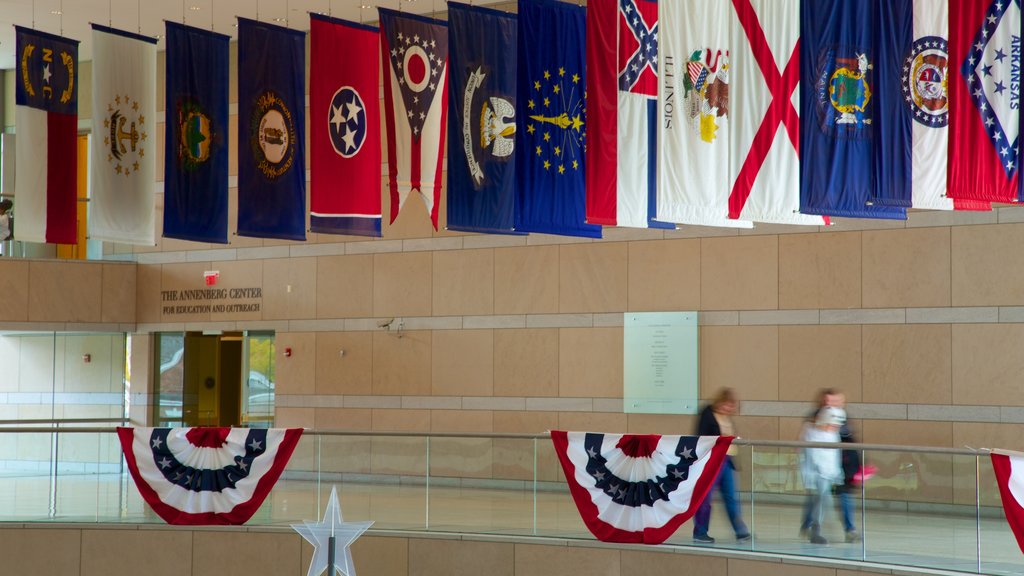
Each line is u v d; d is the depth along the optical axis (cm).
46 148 1922
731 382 2131
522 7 1692
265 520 1703
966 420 1900
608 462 1518
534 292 2353
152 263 2884
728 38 1598
